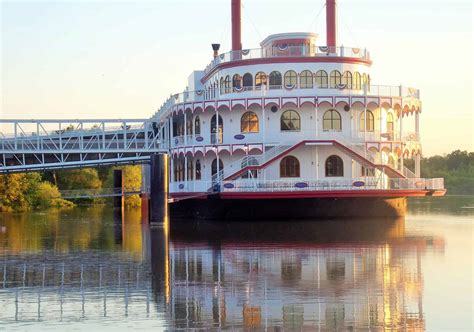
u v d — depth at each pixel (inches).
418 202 5206.7
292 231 2432.3
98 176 6304.1
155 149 3550.7
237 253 1841.8
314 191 2888.8
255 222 2866.6
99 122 3508.9
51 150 3398.1
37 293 1304.1
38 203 4805.6
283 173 3134.8
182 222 2962.6
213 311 1139.3
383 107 3245.6
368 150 3171.8
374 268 1553.9
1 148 3673.7
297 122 3201.3
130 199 5506.9
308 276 1450.5
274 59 3221.0
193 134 3326.8
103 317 1112.8
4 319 1107.3
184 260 1723.7
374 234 2319.1
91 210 4594.0
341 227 2588.6
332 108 3206.2
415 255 1772.9
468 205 4660.4
